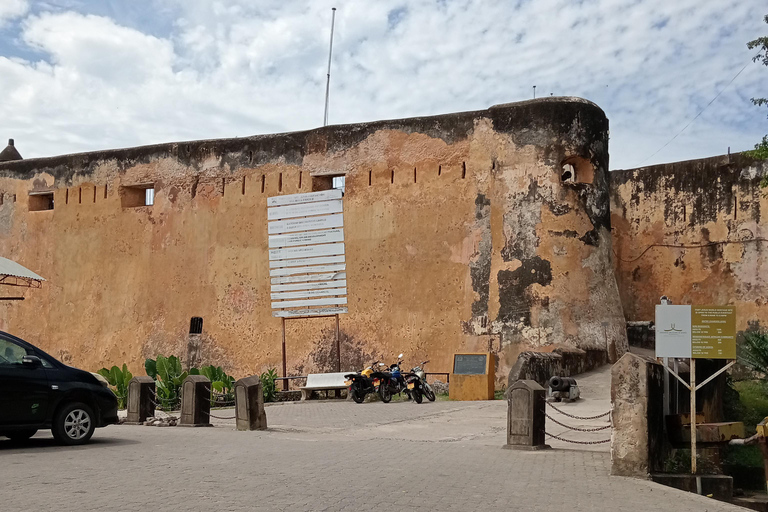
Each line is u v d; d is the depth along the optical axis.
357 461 8.41
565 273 20.14
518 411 9.94
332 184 24.25
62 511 5.71
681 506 6.59
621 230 25.00
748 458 11.43
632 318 24.42
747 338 16.58
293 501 6.12
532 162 20.75
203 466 7.95
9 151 31.48
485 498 6.50
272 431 12.09
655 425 8.41
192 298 25.00
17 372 9.44
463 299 21.34
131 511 5.73
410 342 21.81
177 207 25.59
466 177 21.73
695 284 23.59
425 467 8.05
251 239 24.39
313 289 22.64
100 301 26.34
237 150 24.97
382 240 22.61
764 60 15.16
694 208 23.84
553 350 19.30
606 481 7.65
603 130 21.48
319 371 22.75
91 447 9.65
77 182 27.25
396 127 22.84
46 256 27.44
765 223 22.52
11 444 10.09
